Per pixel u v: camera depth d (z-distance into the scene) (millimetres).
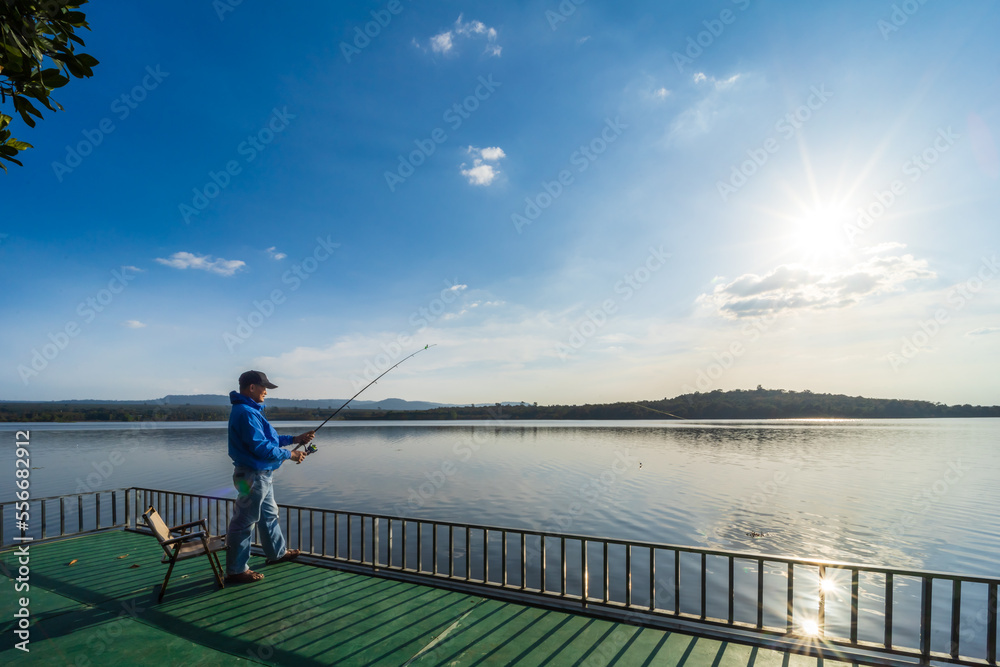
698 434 99688
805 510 24469
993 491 30250
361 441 85875
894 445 68438
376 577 5426
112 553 6484
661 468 42594
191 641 3975
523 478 36750
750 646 3777
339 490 31312
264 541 5797
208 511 6152
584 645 3832
